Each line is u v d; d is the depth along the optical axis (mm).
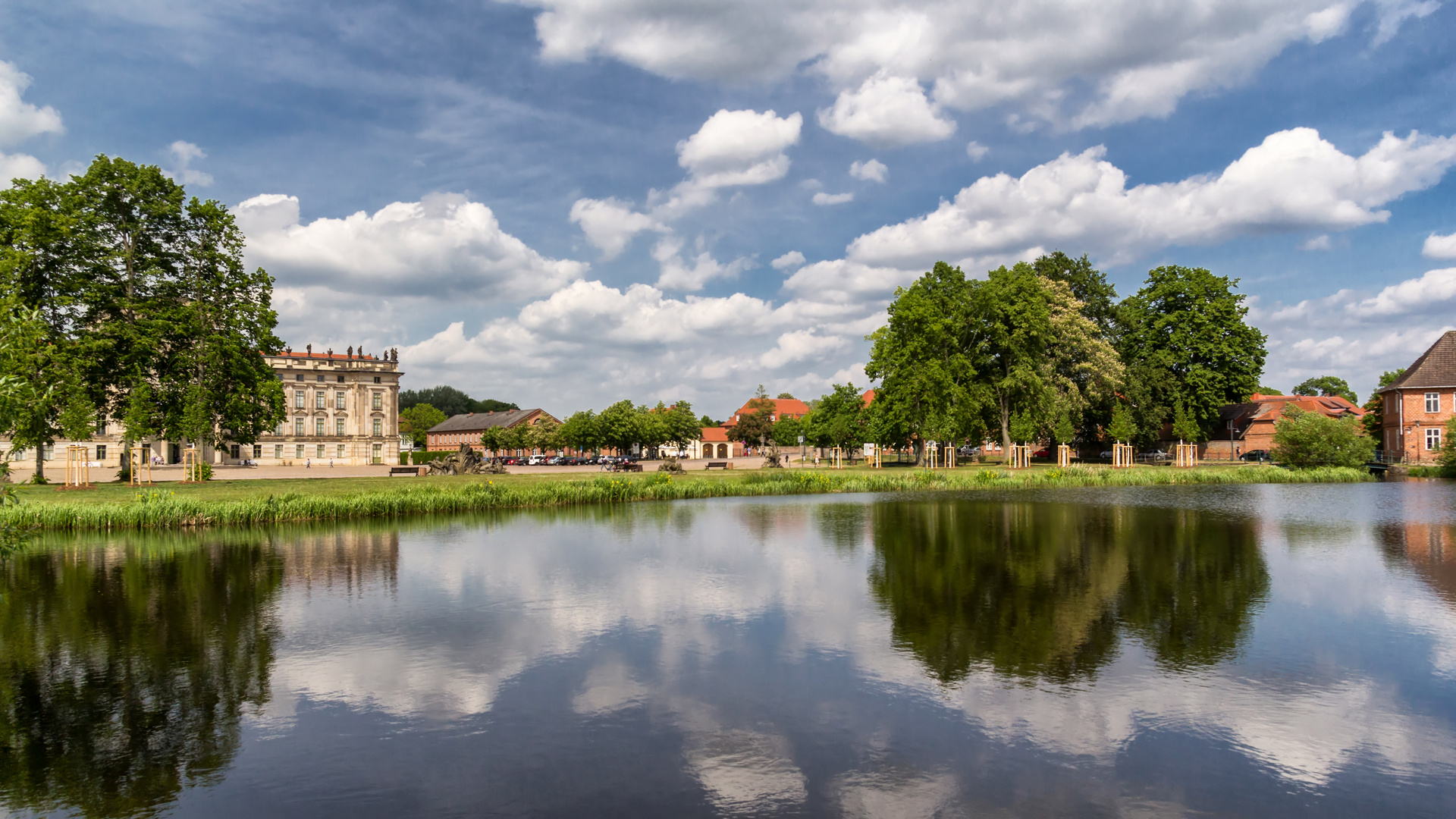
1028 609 16750
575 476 58812
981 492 48281
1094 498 43406
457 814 8305
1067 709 11047
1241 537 27422
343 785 8992
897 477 53219
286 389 117625
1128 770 9211
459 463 65750
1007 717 10789
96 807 8539
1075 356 70438
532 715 10961
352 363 125312
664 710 11102
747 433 137875
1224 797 8570
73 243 44219
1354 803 8445
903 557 23484
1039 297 63938
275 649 14109
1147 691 11750
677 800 8555
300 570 21891
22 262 41656
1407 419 68688
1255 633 14758
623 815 8242
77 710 11328
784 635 14805
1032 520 32875
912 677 12391
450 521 33906
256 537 28969
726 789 8789
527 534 29250
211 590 19203
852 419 80062
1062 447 65688
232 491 42250
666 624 15633
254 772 9336
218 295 49688
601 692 11844
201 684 12352
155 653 13953
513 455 157500
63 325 44469
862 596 18094
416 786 8945
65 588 19609
